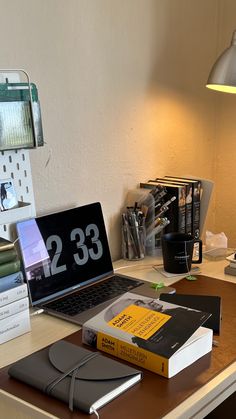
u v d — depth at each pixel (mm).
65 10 1426
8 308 1149
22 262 1332
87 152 1586
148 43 1731
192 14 1894
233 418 1501
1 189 1254
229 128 2111
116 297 1381
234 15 1990
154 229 1735
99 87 1581
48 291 1376
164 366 973
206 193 1843
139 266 1661
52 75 1424
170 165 1940
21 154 1315
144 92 1758
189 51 1917
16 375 978
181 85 1912
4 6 1265
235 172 2133
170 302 1263
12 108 1213
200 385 957
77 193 1575
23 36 1324
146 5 1692
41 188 1453
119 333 1062
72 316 1266
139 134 1773
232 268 1551
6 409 953
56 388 917
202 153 2098
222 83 1510
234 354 1068
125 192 1761
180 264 1560
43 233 1396
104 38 1565
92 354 1020
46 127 1436
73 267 1465
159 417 867
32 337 1180
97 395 889
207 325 1165
